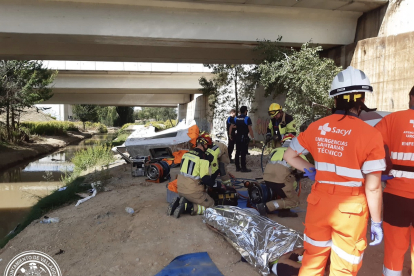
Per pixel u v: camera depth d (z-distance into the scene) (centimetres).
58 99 2805
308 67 946
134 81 2195
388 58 898
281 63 1010
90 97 2880
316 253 225
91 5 900
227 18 1005
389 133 263
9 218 771
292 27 1062
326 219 215
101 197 654
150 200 575
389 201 259
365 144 202
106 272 328
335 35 1096
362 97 219
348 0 937
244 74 1570
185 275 311
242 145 804
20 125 2458
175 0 907
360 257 212
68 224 490
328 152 217
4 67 1644
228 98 1770
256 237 339
